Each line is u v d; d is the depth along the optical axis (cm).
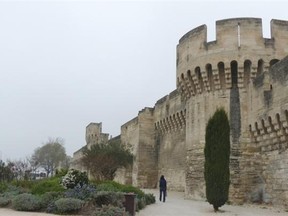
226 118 2277
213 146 2220
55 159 11169
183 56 3048
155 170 4791
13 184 3067
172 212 2034
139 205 2139
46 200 2072
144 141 4856
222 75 2734
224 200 2119
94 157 4291
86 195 2091
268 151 2392
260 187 2447
